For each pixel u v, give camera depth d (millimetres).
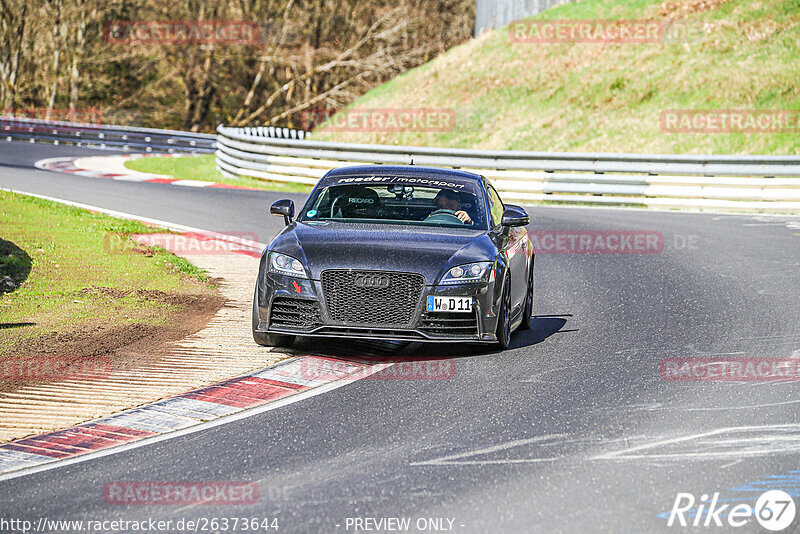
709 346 32594
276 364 29766
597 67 131625
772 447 21750
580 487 19156
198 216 67188
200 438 22594
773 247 57844
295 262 30375
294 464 20672
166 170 107375
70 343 31922
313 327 30016
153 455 21422
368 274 29703
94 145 155500
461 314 30031
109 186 85688
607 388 27016
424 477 19766
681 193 82625
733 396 26156
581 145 115562
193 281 43969
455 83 140125
